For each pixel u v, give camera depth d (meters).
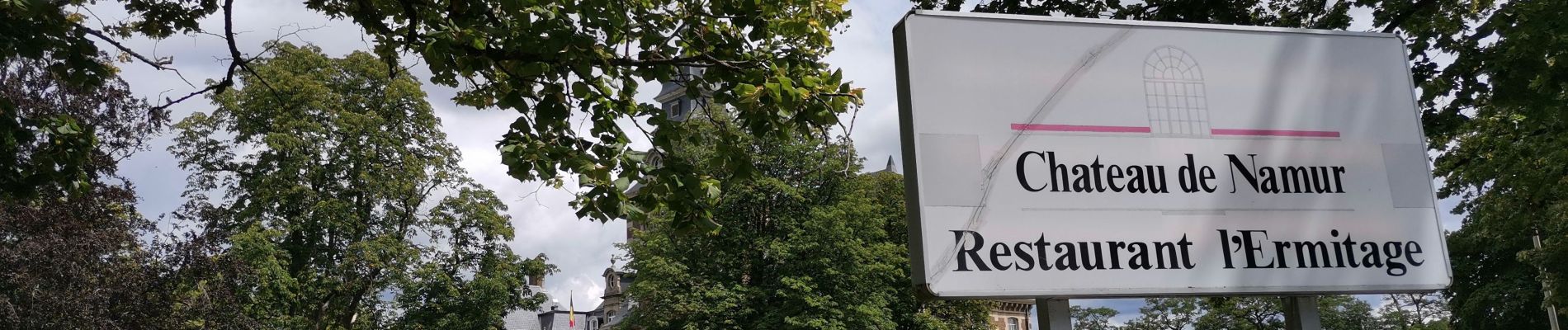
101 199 19.52
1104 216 6.18
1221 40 6.73
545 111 7.32
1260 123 6.59
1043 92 6.34
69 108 17.30
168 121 19.36
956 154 6.11
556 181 7.38
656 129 7.64
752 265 38.88
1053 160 6.22
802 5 7.53
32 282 16.95
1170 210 6.27
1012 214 6.07
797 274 36.91
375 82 36.22
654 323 36.44
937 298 5.87
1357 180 6.59
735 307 37.16
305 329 31.75
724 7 7.54
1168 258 6.17
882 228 41.62
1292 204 6.45
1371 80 6.84
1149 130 6.41
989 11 11.62
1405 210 6.58
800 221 38.28
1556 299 21.89
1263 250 6.31
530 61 7.04
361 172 33.66
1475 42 10.37
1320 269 6.34
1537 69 9.57
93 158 18.00
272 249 31.20
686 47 7.64
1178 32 6.66
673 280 36.66
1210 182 6.38
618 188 7.11
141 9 8.44
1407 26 10.81
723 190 37.16
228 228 31.12
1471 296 40.34
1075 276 6.03
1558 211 18.14
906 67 6.25
